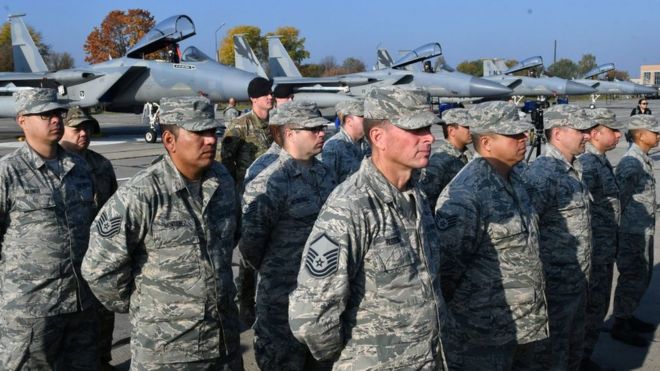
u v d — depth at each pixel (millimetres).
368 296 2281
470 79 30406
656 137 4945
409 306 2295
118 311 2900
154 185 2758
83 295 3686
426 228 2490
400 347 2281
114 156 17219
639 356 4750
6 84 22531
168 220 2758
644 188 4934
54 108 3602
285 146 3850
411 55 31125
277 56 35594
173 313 2744
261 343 3754
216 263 2854
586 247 3711
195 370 2793
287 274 3715
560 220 3678
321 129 3844
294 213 3715
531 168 3848
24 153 3668
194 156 2736
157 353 2742
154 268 2754
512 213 3008
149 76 20734
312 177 3859
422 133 2291
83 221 3789
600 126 4500
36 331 3510
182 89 20625
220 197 2951
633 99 74688
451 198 2984
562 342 3705
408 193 2430
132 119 41062
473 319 3051
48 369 3598
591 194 4496
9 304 3504
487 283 3014
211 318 2812
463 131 5047
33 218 3582
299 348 3723
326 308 2225
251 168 4770
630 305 4977
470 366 3088
